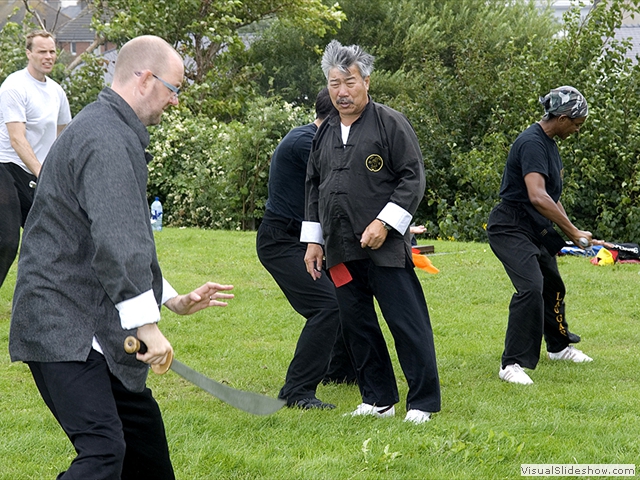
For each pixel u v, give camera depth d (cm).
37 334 271
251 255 1077
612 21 1507
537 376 598
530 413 495
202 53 2202
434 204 1645
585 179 1384
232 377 582
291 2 2191
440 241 1302
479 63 1708
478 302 873
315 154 478
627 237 1358
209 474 387
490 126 1638
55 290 272
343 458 406
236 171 1480
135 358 278
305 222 489
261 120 1481
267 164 1472
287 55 2978
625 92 1419
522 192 584
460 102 1688
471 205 1450
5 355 620
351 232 459
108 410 270
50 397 277
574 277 983
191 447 420
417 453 411
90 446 263
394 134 454
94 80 1955
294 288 509
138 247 265
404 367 471
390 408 484
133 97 290
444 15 2961
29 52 661
